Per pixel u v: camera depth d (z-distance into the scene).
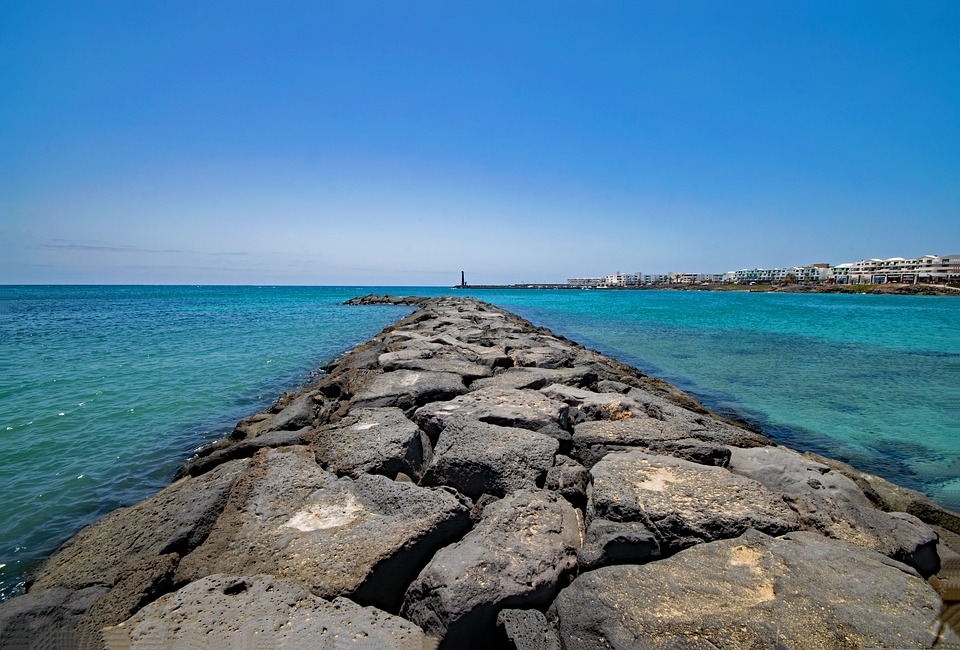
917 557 3.93
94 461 7.51
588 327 32.19
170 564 3.71
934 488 7.24
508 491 4.98
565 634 3.01
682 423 7.14
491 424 6.24
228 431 9.16
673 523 3.94
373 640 2.88
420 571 3.63
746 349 21.38
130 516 4.58
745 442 6.70
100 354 16.91
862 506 4.50
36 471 7.11
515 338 16.52
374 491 4.55
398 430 6.05
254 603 3.14
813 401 12.16
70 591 3.51
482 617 3.17
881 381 14.55
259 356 17.67
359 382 10.20
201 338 22.28
